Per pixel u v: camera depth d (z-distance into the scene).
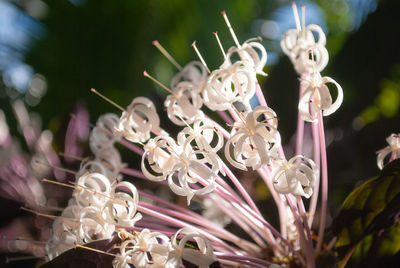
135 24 0.80
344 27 1.04
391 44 0.77
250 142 0.41
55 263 0.43
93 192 0.44
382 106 0.92
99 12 0.80
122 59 0.80
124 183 0.44
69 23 0.81
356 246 0.46
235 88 0.43
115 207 0.43
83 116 0.75
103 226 0.44
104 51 0.81
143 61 0.80
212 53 0.83
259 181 0.70
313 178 0.42
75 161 0.71
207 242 0.42
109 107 0.80
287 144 0.79
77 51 0.81
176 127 0.77
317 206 0.66
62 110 0.81
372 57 0.78
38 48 0.81
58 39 0.81
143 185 0.71
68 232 0.45
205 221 0.49
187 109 0.44
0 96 0.86
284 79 0.85
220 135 0.43
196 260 0.41
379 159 0.46
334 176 0.71
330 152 0.73
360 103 0.79
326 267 0.46
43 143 0.74
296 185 0.41
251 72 0.43
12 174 0.68
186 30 0.82
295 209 0.44
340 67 0.81
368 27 0.79
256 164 0.41
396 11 0.76
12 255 0.60
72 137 0.73
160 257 0.42
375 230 0.44
